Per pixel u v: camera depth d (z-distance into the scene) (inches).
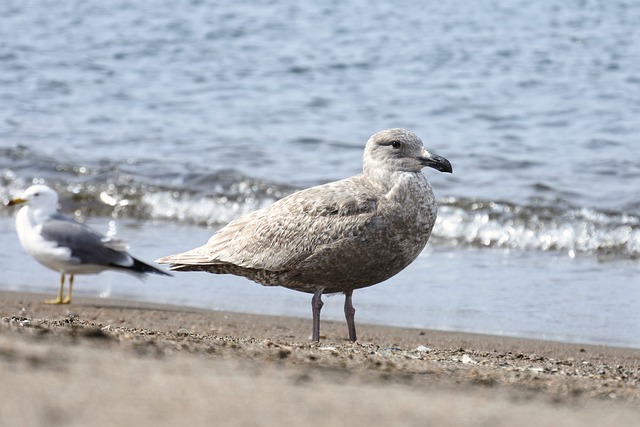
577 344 434.0
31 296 510.9
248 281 556.7
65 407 189.8
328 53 1157.7
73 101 1016.9
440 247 647.8
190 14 1337.4
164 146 866.1
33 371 215.6
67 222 504.4
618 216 684.1
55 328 305.1
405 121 928.9
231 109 981.2
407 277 568.1
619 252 636.1
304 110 971.3
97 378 214.7
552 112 944.9
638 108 948.6
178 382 219.0
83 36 1256.2
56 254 489.4
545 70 1077.8
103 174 790.5
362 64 1119.0
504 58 1120.8
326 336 438.3
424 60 1125.7
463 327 466.9
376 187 401.7
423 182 402.9
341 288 411.5
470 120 928.9
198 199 746.2
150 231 682.2
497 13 1283.2
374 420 199.3
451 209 697.0
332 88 1043.9
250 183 764.0
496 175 775.1
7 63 1147.3
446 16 1284.4
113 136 898.1
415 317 485.4
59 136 898.7
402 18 1286.9
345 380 251.1
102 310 480.4
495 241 657.6
